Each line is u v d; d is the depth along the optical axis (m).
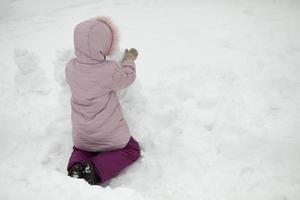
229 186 2.47
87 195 2.20
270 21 4.83
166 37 4.67
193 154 2.75
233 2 5.56
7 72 4.19
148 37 4.70
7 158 2.84
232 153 2.73
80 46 2.57
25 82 3.65
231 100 3.24
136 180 2.65
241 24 4.82
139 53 4.31
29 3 6.23
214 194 2.42
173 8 5.54
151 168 2.67
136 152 2.78
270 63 3.87
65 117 3.17
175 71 3.84
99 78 2.59
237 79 3.58
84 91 2.64
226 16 5.09
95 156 2.72
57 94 3.62
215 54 4.16
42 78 3.68
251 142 2.80
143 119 2.99
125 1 5.95
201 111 3.13
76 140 2.78
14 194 2.23
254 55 4.05
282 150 2.72
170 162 2.72
